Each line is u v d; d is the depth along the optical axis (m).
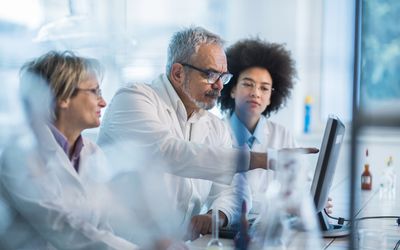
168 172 2.23
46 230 1.82
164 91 2.40
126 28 3.52
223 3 3.98
